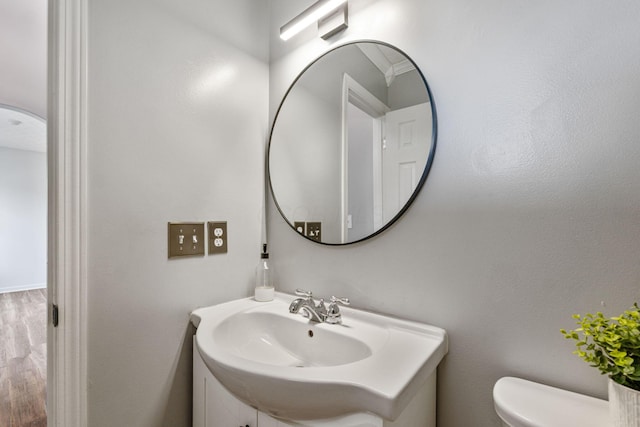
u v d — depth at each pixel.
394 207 0.90
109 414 0.83
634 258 0.57
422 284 0.85
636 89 0.57
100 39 0.82
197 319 0.96
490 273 0.74
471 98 0.77
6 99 1.99
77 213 0.77
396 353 0.68
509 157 0.71
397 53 0.91
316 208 1.11
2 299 4.16
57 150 0.76
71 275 0.77
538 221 0.67
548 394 0.61
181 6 1.01
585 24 0.63
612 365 0.47
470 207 0.77
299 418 0.61
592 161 0.61
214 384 0.84
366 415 0.55
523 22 0.70
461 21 0.79
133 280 0.88
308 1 1.16
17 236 4.75
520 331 0.69
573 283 0.63
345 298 1.00
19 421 1.57
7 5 1.36
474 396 0.75
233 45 1.17
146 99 0.91
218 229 1.10
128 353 0.87
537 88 0.68
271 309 1.05
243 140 1.20
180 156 0.99
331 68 1.09
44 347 2.50
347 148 1.03
